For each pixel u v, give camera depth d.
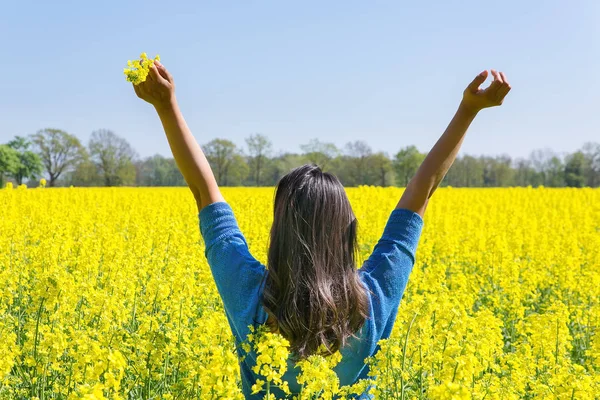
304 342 2.24
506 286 8.68
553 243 12.73
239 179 72.06
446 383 2.16
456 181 74.81
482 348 4.17
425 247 11.96
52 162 68.31
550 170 73.62
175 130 2.59
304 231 2.23
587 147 69.69
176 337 4.82
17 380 4.63
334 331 2.23
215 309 6.84
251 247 10.45
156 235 11.84
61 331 4.55
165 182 73.88
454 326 3.70
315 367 2.26
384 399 3.77
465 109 2.52
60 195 21.83
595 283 9.02
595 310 7.73
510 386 4.56
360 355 2.38
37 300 4.66
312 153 75.56
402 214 2.50
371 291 2.32
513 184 75.19
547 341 5.73
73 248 10.68
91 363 3.95
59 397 4.40
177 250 10.27
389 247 2.43
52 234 10.60
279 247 2.27
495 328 5.43
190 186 2.65
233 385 2.54
